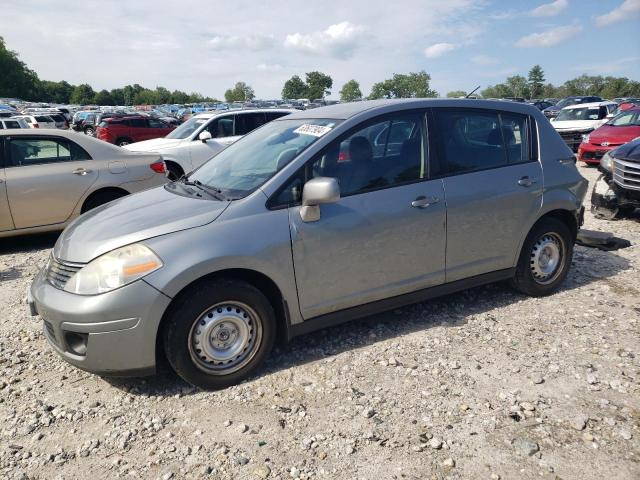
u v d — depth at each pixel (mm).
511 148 4258
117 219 3377
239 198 3336
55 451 2758
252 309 3258
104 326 2945
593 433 2758
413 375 3354
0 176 6445
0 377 3521
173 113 54312
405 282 3805
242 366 3301
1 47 100375
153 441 2807
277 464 2602
